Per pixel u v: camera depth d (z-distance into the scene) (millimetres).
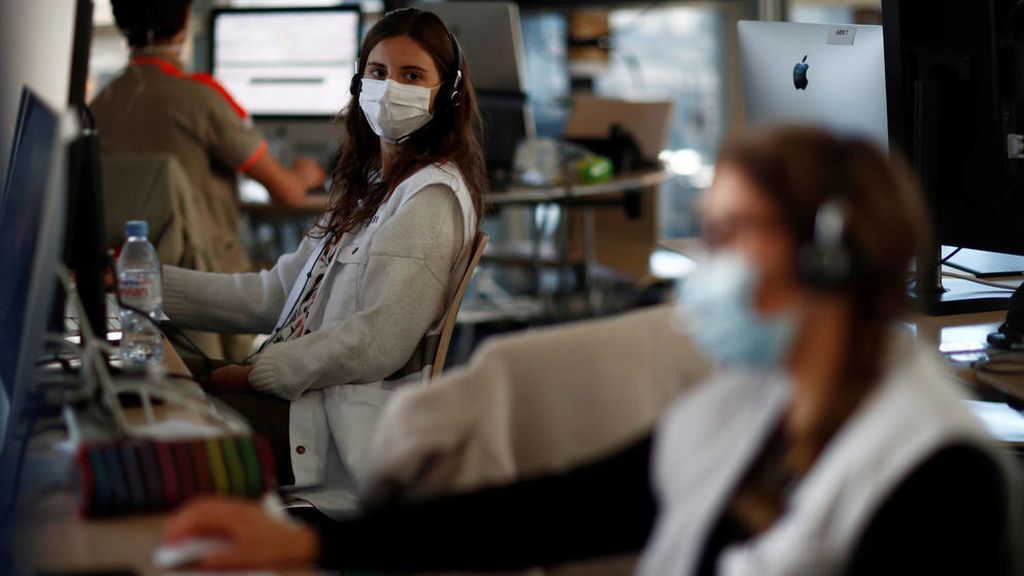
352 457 2605
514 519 1475
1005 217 2701
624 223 6121
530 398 1641
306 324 2797
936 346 2531
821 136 1229
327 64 5500
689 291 1264
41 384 2023
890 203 1190
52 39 3605
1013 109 2648
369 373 2639
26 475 1760
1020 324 2490
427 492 1614
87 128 2555
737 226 1221
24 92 2418
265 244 5949
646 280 5867
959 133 2760
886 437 1183
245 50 5559
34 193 1916
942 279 3096
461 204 2725
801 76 3219
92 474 1597
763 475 1317
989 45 2656
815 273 1183
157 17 4086
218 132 4156
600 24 7422
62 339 2195
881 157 1217
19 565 1454
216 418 1987
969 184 2766
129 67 4156
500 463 1615
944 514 1148
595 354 1648
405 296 2650
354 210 2871
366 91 2822
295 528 1455
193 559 1418
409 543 1453
